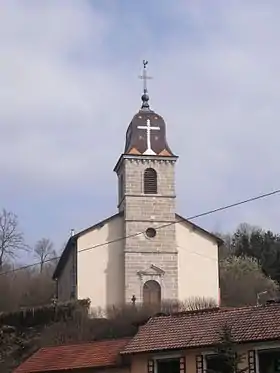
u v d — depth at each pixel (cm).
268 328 3075
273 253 9331
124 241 5962
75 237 5938
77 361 3572
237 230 10150
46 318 5538
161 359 3297
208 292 6006
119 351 3503
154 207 6066
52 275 8019
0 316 5594
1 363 4856
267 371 3033
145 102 6444
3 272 7794
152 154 6147
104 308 5694
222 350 3000
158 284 5922
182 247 6066
